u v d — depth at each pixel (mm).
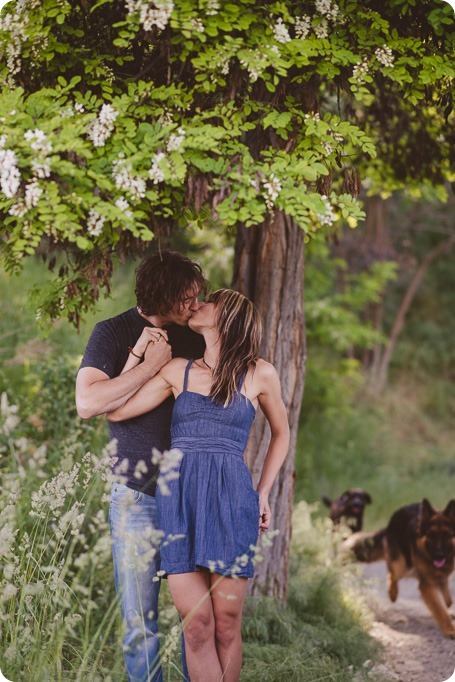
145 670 3100
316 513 8695
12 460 4367
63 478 3186
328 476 10500
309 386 11148
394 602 6055
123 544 3201
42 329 4207
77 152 2875
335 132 3396
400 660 4660
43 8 3279
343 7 3520
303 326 4672
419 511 5750
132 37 3146
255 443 4500
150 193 3010
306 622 4781
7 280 8609
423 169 5797
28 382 6441
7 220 3033
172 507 3061
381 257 13648
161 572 3000
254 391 3223
